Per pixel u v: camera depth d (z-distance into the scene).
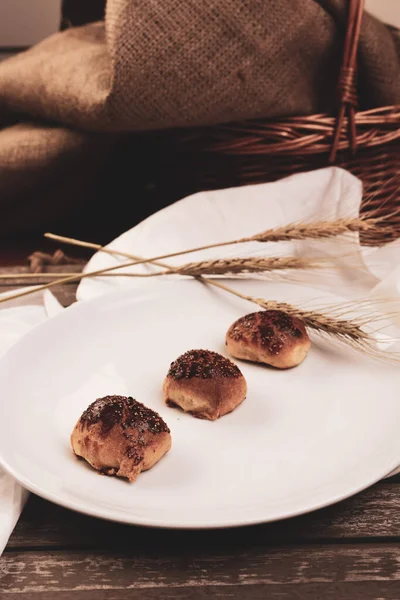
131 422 0.57
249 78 0.88
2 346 0.72
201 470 0.57
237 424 0.62
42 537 0.54
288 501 0.54
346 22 0.89
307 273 0.83
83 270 0.85
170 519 0.52
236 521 0.51
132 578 0.51
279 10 0.87
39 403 0.64
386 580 0.51
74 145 0.97
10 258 0.97
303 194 0.89
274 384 0.66
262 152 0.92
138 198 1.16
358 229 0.74
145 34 0.86
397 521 0.55
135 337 0.72
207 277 0.80
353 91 0.89
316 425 0.62
